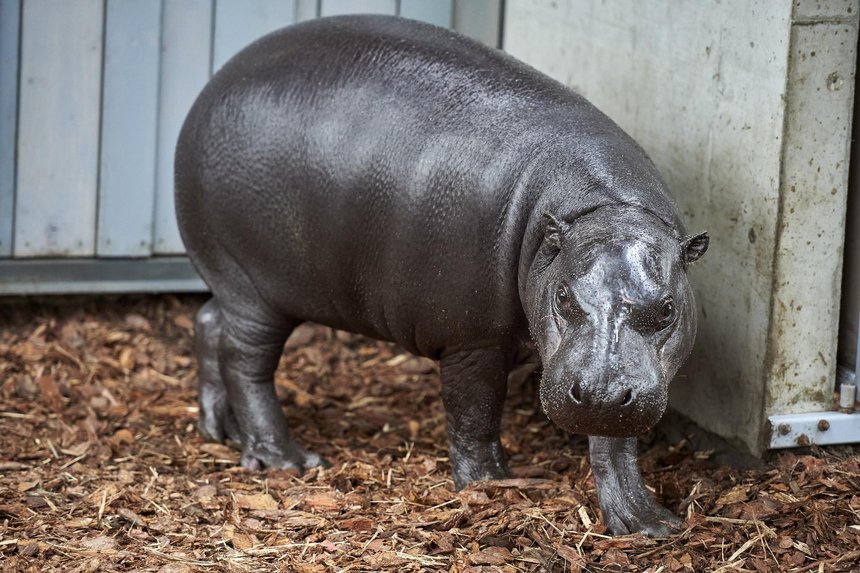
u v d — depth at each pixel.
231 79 7.43
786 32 6.86
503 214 6.52
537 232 6.33
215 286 7.86
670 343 5.84
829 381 7.34
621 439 6.76
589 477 7.36
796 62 6.87
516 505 6.95
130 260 10.01
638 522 6.63
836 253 7.16
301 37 7.38
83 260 9.90
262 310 7.73
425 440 8.30
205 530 6.84
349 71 7.05
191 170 7.56
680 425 8.12
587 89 8.92
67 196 9.76
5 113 9.48
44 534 6.71
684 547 6.45
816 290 7.18
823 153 7.01
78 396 8.88
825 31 6.87
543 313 5.97
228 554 6.53
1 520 6.89
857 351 7.32
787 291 7.14
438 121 6.74
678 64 7.85
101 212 9.84
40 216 9.73
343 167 6.92
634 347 5.62
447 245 6.65
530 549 6.45
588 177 6.32
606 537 6.59
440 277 6.73
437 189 6.65
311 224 7.11
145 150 9.82
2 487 7.31
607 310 5.66
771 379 7.24
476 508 6.96
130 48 9.61
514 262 6.52
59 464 7.77
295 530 6.84
